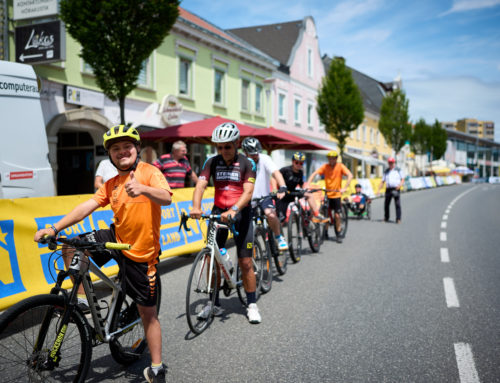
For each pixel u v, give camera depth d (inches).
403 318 166.7
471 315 170.1
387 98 1621.6
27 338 94.7
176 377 118.3
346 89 1030.4
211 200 326.3
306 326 158.6
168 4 366.0
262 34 1189.1
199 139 509.0
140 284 111.7
